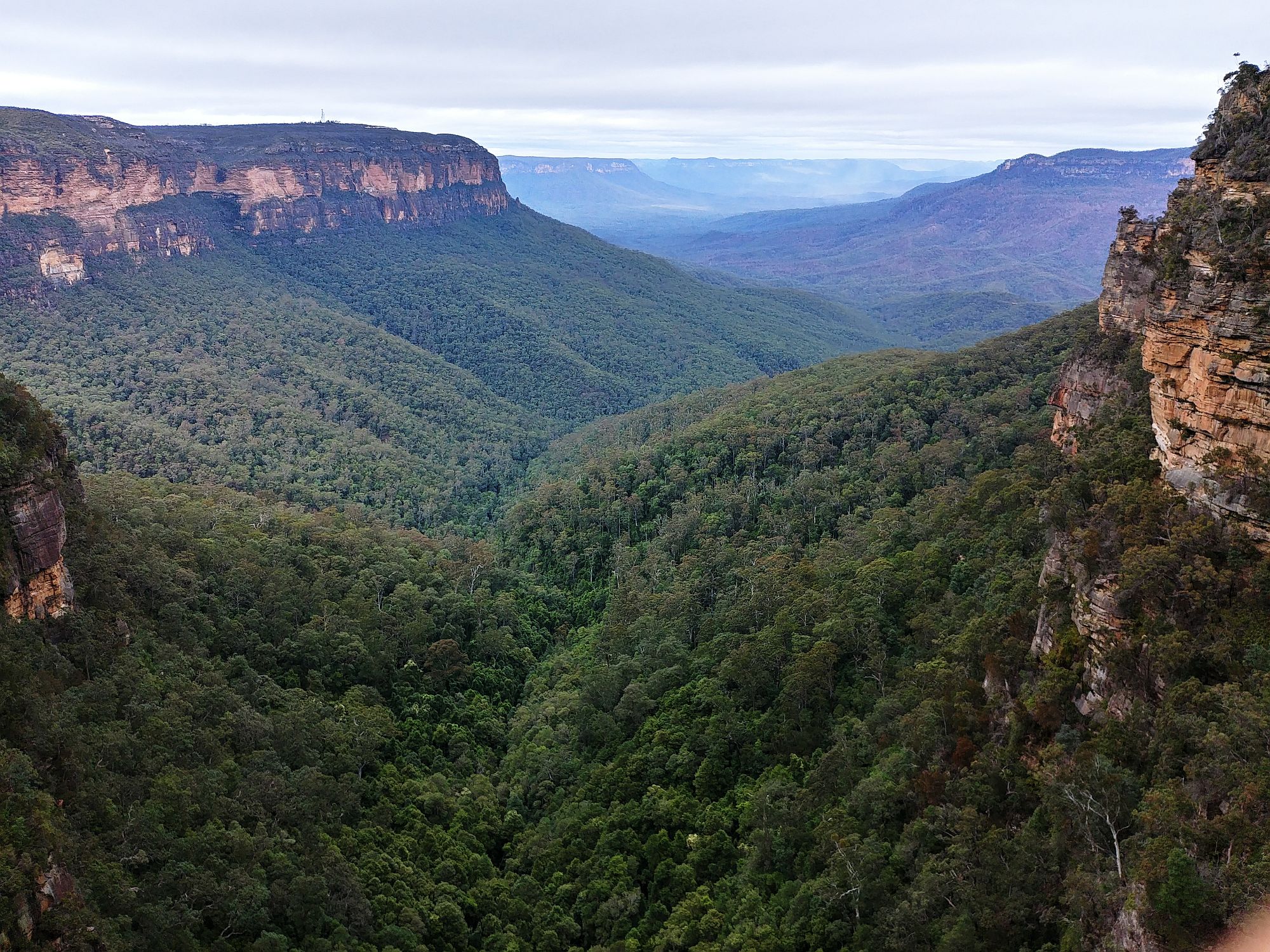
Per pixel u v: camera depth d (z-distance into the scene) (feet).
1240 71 142.00
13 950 109.91
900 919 123.65
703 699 223.30
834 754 174.70
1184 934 84.33
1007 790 131.13
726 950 144.56
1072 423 232.32
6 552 171.63
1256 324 116.67
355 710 236.22
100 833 143.84
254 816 172.86
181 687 197.06
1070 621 134.00
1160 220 208.95
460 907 180.96
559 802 221.66
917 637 207.00
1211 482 120.88
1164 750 105.50
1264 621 109.19
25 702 150.10
